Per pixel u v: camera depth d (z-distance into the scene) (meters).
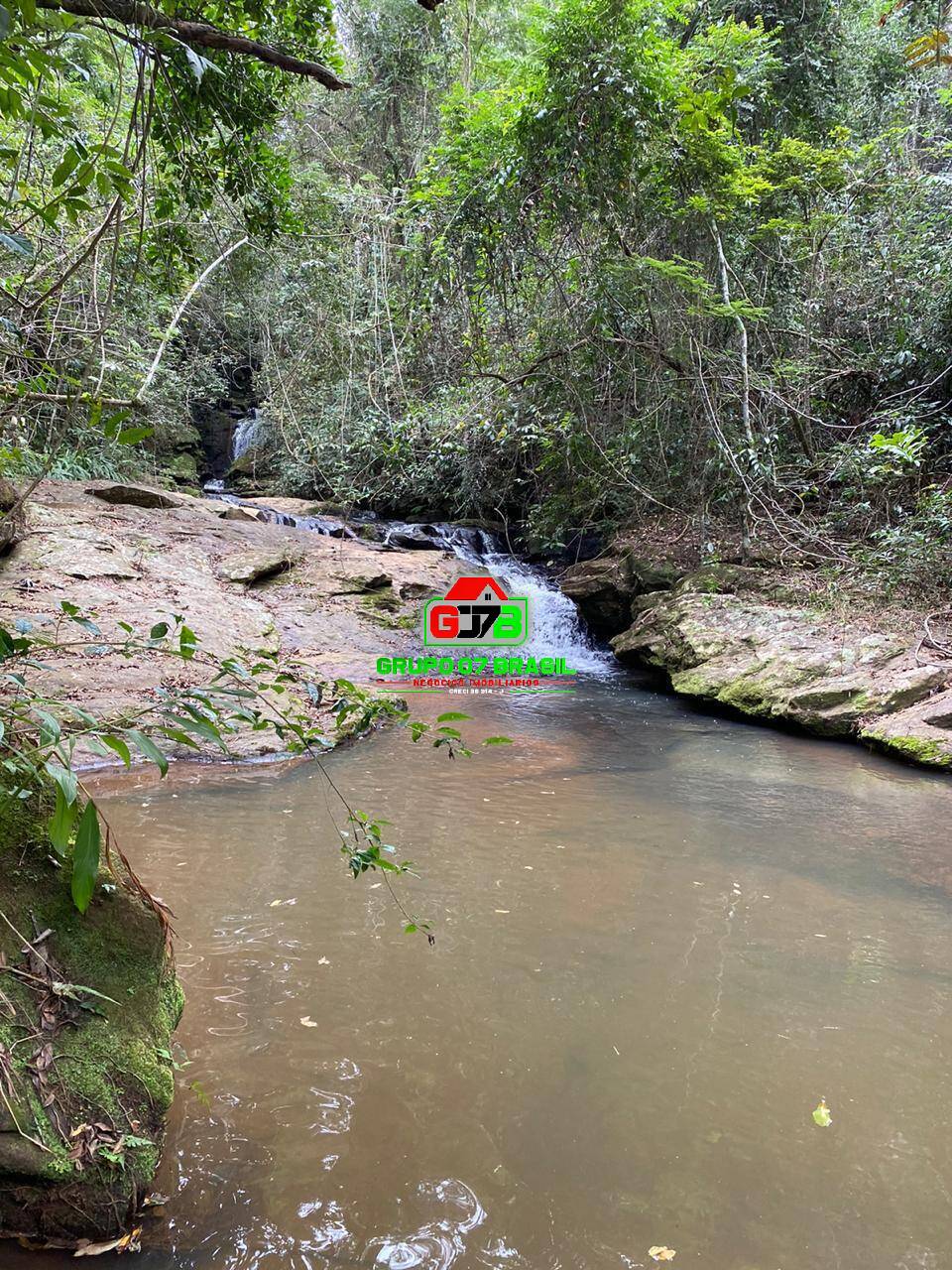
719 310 7.93
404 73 13.98
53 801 1.83
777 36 10.16
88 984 1.70
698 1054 2.25
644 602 9.05
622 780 4.93
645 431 9.27
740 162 8.23
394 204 10.62
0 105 1.97
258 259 10.79
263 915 2.95
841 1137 1.94
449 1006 2.42
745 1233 1.63
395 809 4.20
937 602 6.96
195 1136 1.80
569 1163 1.81
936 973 2.73
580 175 7.77
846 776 5.09
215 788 4.38
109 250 5.02
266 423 14.23
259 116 3.79
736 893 3.33
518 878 3.39
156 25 2.29
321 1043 2.20
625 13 7.20
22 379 3.01
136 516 8.30
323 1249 1.53
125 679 5.07
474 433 9.52
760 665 6.88
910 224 9.52
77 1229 1.48
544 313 9.06
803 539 8.38
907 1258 1.59
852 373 9.20
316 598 8.24
